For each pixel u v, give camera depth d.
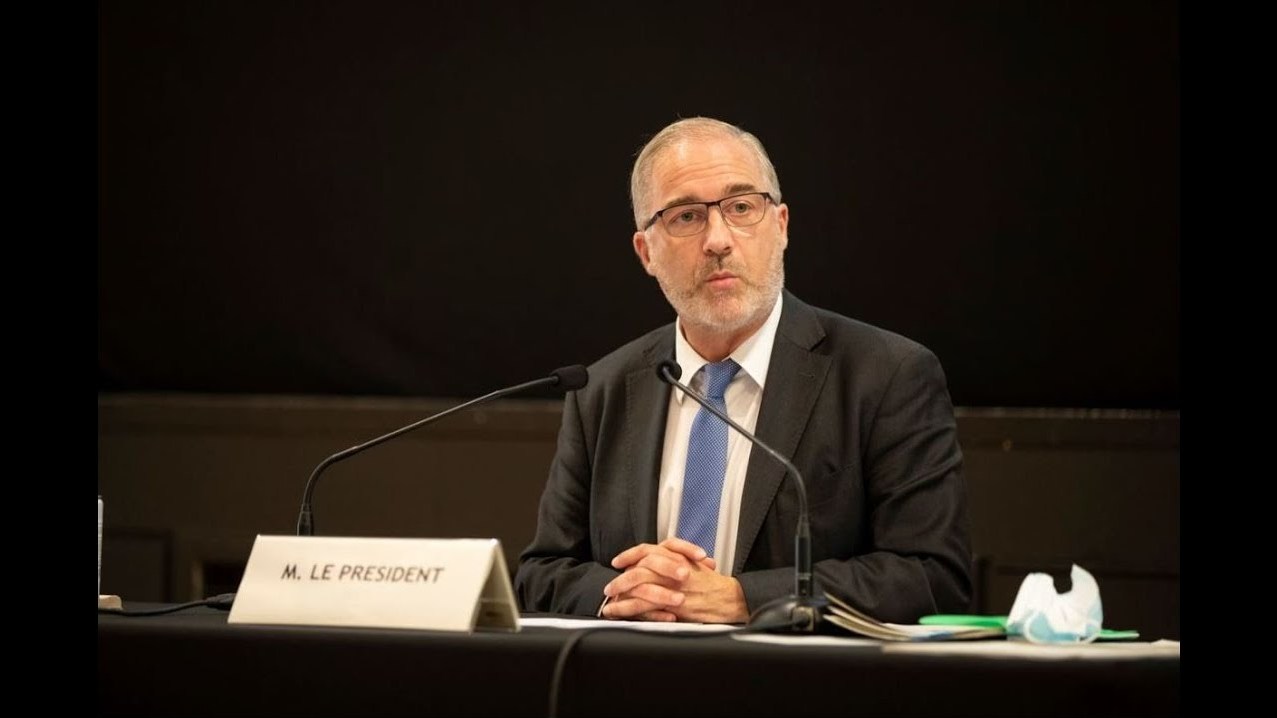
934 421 7.79
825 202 11.65
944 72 11.48
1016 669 4.30
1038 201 11.41
